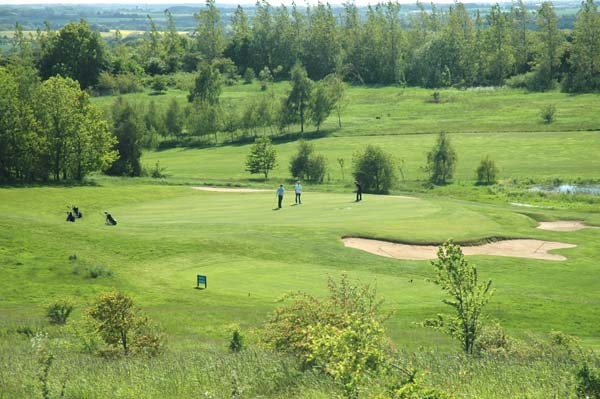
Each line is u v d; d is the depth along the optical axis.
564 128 143.38
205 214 64.38
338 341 15.75
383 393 15.26
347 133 154.25
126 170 111.25
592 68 196.38
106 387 18.52
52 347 26.27
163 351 27.23
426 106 181.12
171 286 42.53
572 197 89.12
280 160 130.50
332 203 69.31
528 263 50.06
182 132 168.88
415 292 41.16
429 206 66.81
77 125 96.06
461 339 26.33
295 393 17.97
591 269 48.94
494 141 135.00
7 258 46.47
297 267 46.09
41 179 95.44
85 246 50.09
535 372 20.52
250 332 30.31
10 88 93.12
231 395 17.44
